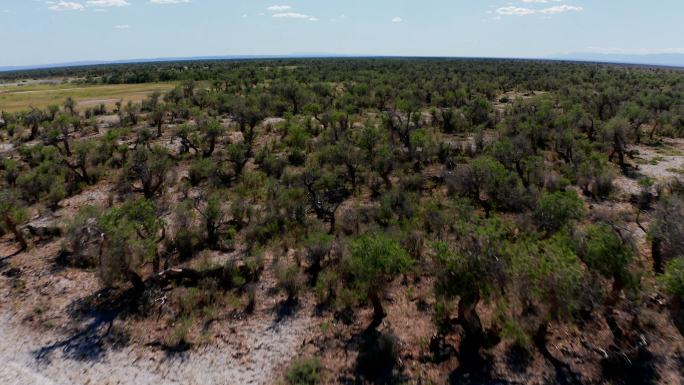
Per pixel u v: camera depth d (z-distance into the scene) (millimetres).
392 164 24734
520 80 85062
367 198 23234
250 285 14102
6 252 16609
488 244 10469
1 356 11031
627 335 10359
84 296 13719
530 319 11117
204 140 32406
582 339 10852
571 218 15008
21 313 12859
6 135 41062
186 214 17672
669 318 11289
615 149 29578
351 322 12141
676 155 31266
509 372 9875
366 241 11930
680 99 50562
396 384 9672
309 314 12625
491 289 10180
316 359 10523
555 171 26906
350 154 27281
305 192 23219
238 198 22953
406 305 12906
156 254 14172
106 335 11836
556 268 9727
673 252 13234
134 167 23438
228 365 10648
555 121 34375
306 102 54156
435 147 31734
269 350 11141
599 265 10773
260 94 58688
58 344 11484
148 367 10617
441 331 11562
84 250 15492
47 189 23641
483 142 32688
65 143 31531
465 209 18547
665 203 18188
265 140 37250
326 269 14930
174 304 13219
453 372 9984
